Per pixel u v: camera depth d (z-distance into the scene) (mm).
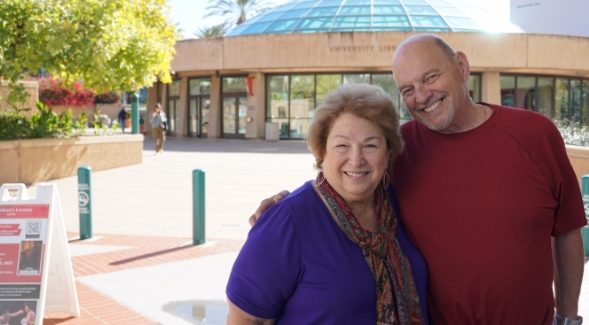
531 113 2514
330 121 2277
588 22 42500
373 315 2176
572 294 2689
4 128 13656
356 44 25156
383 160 2271
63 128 15367
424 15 30141
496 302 2430
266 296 2162
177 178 14164
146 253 7223
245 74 27891
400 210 2574
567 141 14188
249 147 24125
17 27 12125
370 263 2186
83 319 5039
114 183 13320
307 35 25375
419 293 2443
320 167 2363
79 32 12250
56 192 4676
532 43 25344
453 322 2500
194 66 27250
